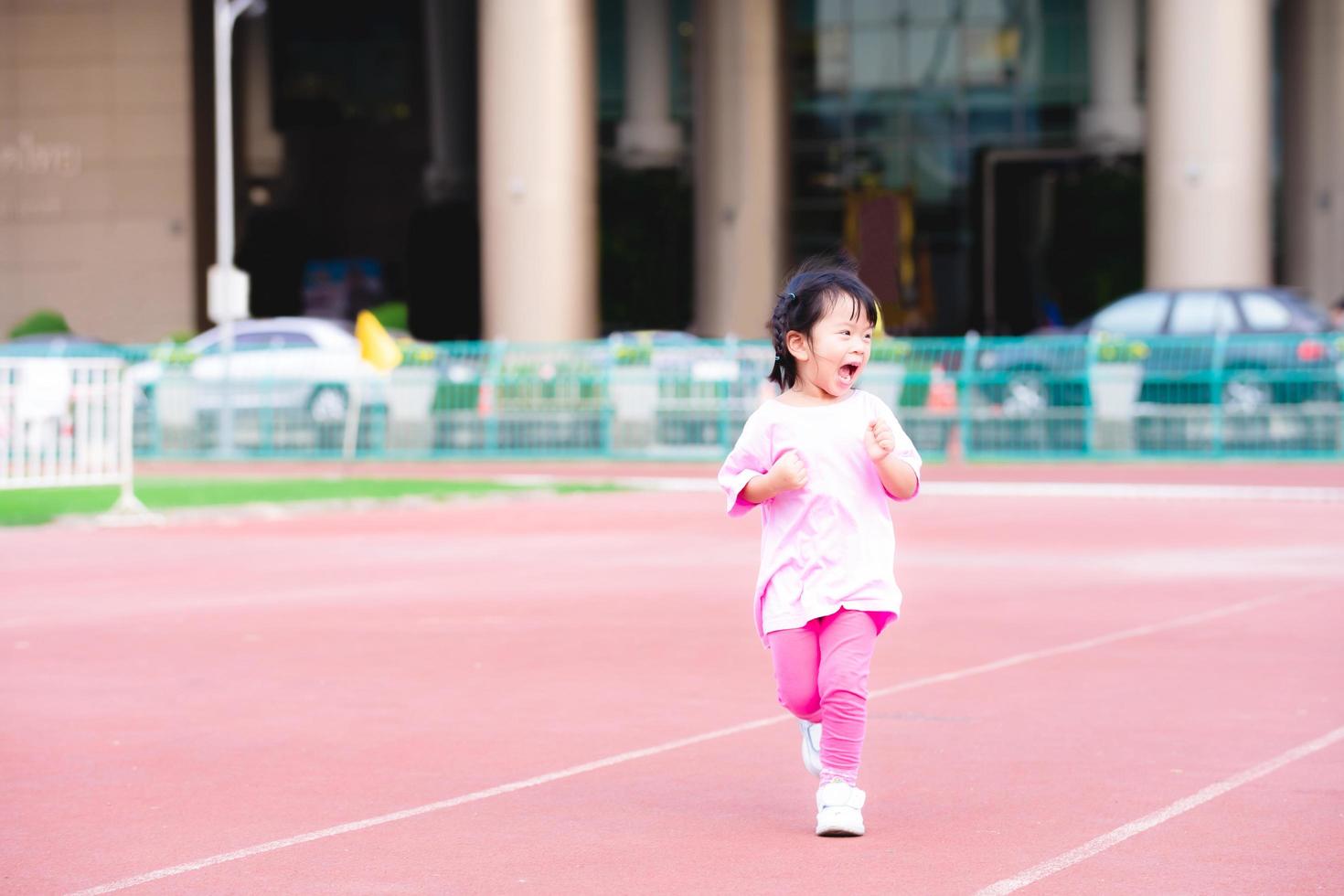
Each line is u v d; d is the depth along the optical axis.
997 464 49.47
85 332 86.81
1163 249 63.84
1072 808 10.02
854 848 9.16
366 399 54.22
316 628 18.03
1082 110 85.88
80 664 15.70
